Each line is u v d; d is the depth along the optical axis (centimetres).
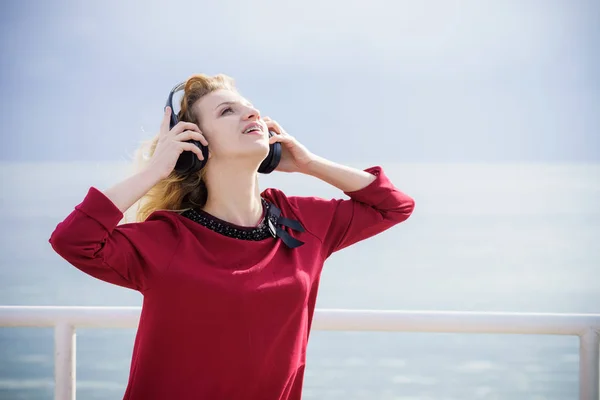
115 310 214
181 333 184
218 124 197
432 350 1171
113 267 179
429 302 1572
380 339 1244
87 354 1084
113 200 179
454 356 1137
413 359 1117
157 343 186
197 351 184
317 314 215
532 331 213
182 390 185
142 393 187
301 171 222
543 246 2464
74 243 172
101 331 1221
